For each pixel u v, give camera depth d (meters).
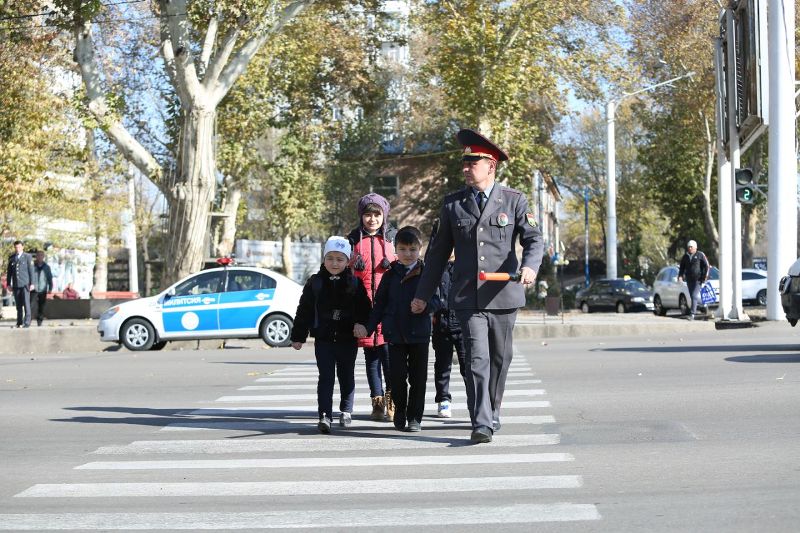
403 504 7.13
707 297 38.03
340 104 52.53
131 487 7.95
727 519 6.39
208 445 9.85
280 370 17.92
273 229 76.81
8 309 50.84
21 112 34.16
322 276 10.60
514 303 9.37
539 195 79.19
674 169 58.59
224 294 25.08
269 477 8.23
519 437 9.72
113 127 30.73
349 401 10.88
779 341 20.45
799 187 51.22
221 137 44.09
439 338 11.31
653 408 11.29
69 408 12.87
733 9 27.80
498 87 45.09
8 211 36.47
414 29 51.84
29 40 32.34
